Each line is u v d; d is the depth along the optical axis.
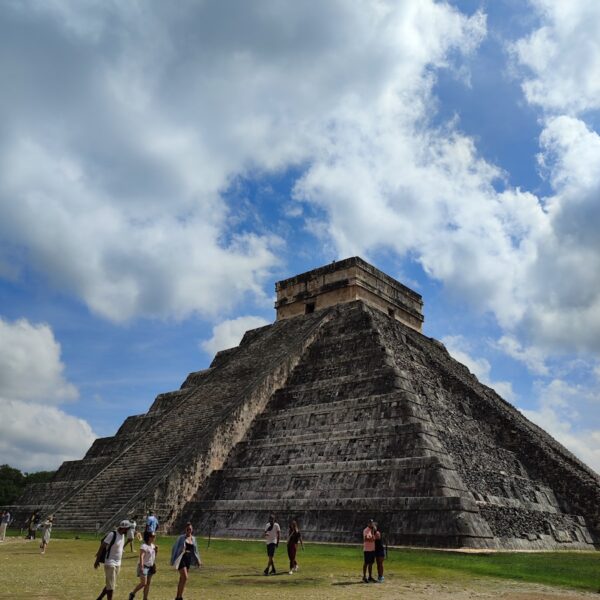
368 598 10.30
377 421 22.78
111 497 26.14
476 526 18.08
